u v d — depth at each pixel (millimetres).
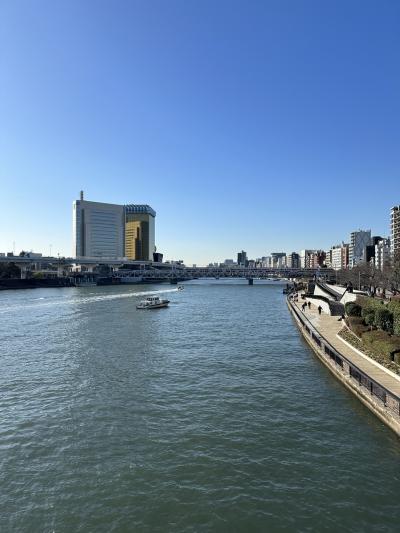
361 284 151875
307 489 21984
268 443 27328
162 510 20328
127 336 69375
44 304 130000
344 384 38719
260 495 21438
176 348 58656
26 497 21500
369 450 26328
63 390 38594
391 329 50688
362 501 20938
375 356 42750
